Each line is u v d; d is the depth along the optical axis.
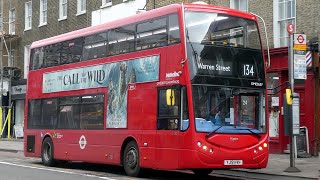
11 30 38.78
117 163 14.50
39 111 18.83
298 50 14.48
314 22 17.59
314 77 17.58
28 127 19.44
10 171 15.70
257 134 12.70
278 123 18.88
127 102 14.27
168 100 12.38
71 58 17.20
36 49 19.47
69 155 16.80
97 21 29.02
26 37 36.75
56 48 18.16
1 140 34.47
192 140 11.99
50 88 18.23
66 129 17.08
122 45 14.77
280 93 18.69
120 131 14.47
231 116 12.52
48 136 18.16
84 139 16.08
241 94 12.72
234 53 12.83
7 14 39.03
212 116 12.29
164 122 12.84
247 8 20.16
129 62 14.35
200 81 12.27
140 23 14.14
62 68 17.61
